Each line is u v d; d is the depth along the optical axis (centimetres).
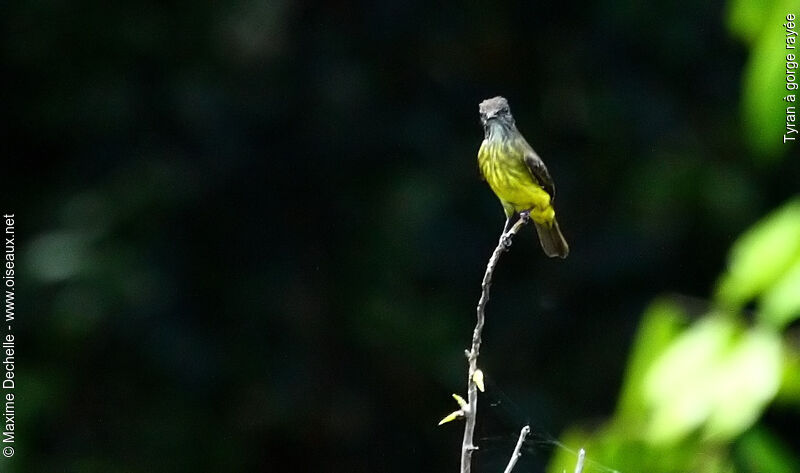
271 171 1313
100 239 1212
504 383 1306
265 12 1286
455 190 1313
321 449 1309
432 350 1278
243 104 1299
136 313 1212
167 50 1281
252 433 1288
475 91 1354
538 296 1330
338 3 1338
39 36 1262
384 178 1319
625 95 1322
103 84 1267
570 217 1343
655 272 1322
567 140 1359
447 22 1350
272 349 1291
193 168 1281
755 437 463
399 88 1341
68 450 1226
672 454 471
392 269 1291
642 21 1310
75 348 1224
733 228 1286
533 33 1359
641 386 485
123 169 1260
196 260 1284
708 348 460
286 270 1305
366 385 1312
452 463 1298
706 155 1306
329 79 1317
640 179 1305
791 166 1264
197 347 1245
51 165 1291
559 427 1289
